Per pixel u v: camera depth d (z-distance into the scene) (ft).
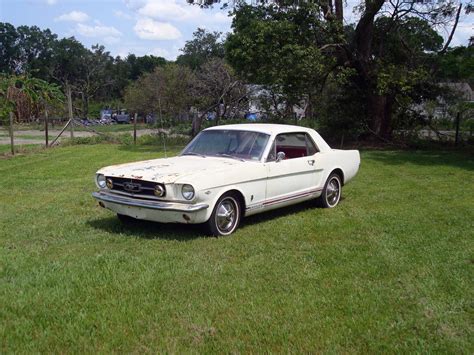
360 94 73.46
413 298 15.11
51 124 116.06
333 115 73.77
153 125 134.92
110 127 153.58
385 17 72.64
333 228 23.68
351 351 12.14
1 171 44.70
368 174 42.83
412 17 71.82
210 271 17.35
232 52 63.52
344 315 13.99
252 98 96.22
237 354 11.93
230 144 25.26
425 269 17.66
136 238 21.66
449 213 26.86
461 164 49.98
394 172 44.14
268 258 18.99
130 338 12.62
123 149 67.26
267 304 14.65
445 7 68.80
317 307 14.48
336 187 29.35
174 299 15.01
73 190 34.27
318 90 71.61
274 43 61.21
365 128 72.79
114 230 23.11
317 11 63.36
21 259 18.57
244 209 23.11
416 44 73.46
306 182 26.71
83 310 14.12
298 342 12.48
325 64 67.05
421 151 64.13
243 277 16.87
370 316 13.87
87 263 18.04
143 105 149.79
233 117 103.40
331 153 28.73
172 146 71.82
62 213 26.84
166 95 129.08
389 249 20.08
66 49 299.38
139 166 23.39
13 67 316.60
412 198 31.50
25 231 22.97
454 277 16.83
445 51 70.54
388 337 12.75
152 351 12.07
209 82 111.34
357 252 19.74
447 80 74.74
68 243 21.02
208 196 21.04
